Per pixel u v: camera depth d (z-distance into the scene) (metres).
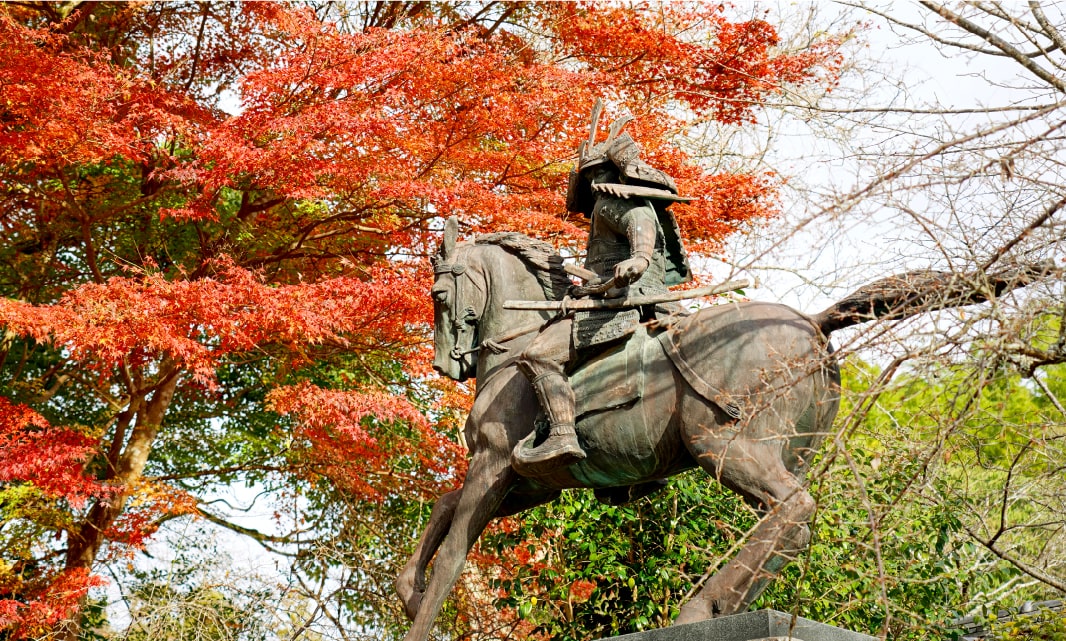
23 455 9.02
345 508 12.25
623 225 5.10
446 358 5.70
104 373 10.30
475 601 10.91
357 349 11.59
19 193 11.42
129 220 12.47
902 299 4.53
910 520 7.16
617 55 11.94
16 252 12.22
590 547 8.31
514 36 13.00
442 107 10.76
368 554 11.53
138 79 10.88
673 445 4.95
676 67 11.68
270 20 10.61
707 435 4.75
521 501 5.66
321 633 10.31
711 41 11.95
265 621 10.20
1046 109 4.36
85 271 13.16
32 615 9.17
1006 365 4.32
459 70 10.26
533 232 10.55
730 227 10.83
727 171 12.15
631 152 5.19
